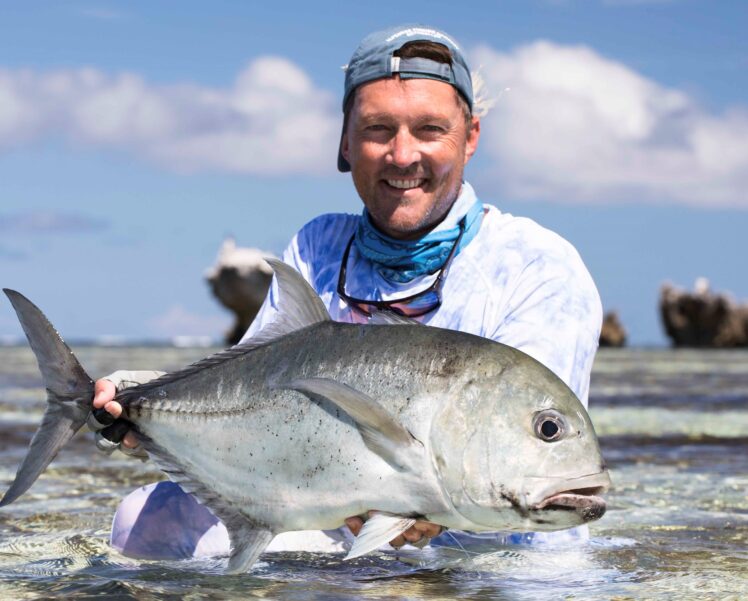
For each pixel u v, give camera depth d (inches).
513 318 163.0
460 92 165.6
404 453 130.6
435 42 162.9
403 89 161.6
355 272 176.4
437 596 136.6
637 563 158.2
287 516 139.4
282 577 147.6
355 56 166.4
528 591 139.6
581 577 148.8
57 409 149.6
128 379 155.5
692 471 278.5
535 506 128.2
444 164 164.4
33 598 134.3
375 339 136.9
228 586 141.7
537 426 129.0
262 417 140.1
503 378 131.0
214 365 145.9
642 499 230.7
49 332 149.6
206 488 144.7
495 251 170.2
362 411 130.0
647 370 1011.9
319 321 143.3
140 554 164.6
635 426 404.2
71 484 251.4
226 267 1790.1
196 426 144.4
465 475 129.3
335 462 135.0
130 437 150.9
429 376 132.4
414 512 132.5
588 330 163.5
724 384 724.0
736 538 182.9
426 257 169.5
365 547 130.0
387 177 164.4
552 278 165.6
